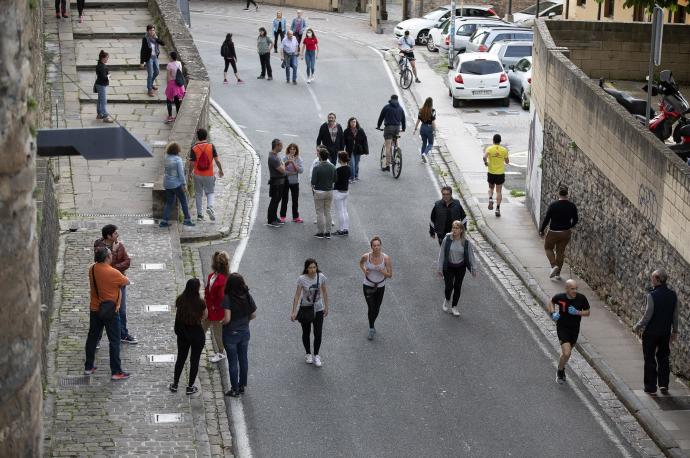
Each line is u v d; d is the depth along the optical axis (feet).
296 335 126.11
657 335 110.52
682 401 111.14
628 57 204.23
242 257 151.12
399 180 193.98
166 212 154.40
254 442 100.94
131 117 200.54
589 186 147.02
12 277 46.44
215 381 112.57
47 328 113.09
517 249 161.17
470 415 108.27
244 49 307.17
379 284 123.44
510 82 259.19
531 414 109.09
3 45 44.80
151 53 208.54
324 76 276.00
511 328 131.34
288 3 411.13
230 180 186.29
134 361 112.37
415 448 101.04
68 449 94.17
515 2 398.01
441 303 138.21
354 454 99.50
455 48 311.06
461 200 184.03
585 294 143.84
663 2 161.48
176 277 136.26
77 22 249.96
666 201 118.01
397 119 195.62
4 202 45.68
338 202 161.58
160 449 95.61
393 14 412.77
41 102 172.55
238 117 230.68
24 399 47.67
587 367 121.19
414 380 115.75
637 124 130.00
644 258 126.00
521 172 202.28
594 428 106.73
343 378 115.44
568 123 156.76
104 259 105.70
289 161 164.86
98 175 173.27
